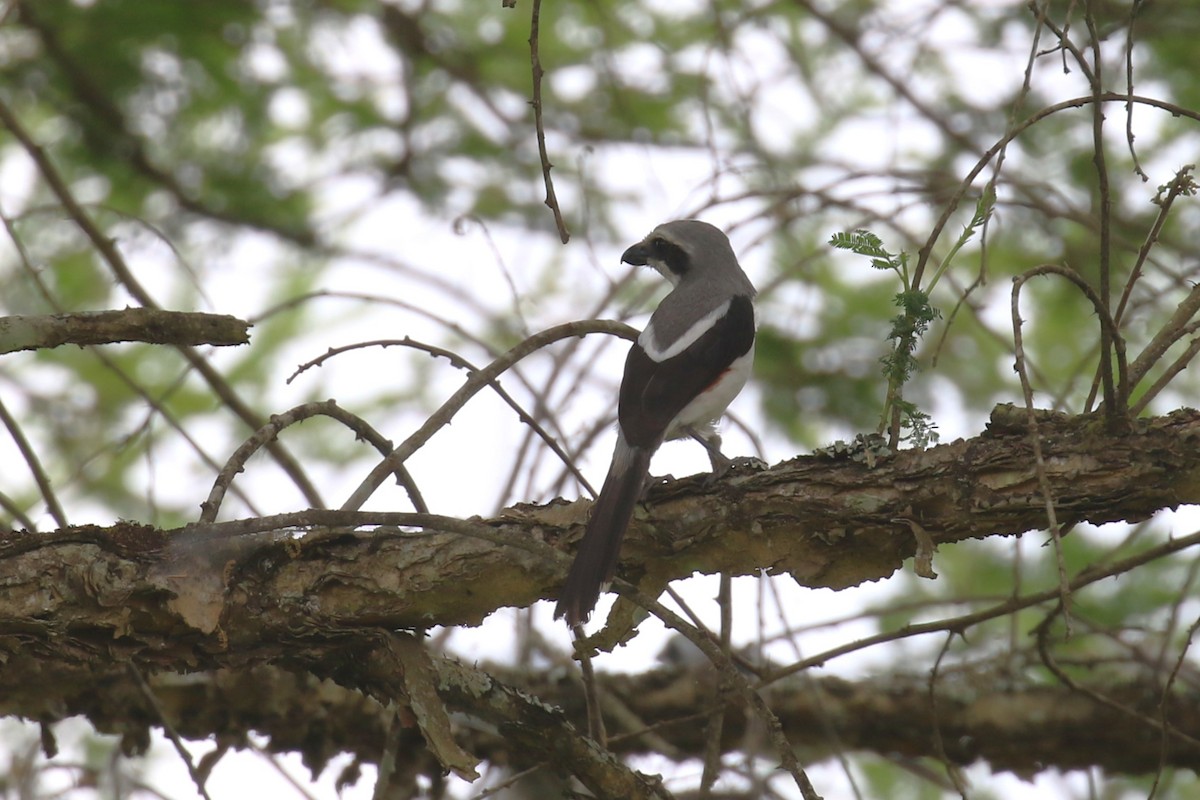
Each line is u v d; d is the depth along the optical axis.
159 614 7.24
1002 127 13.68
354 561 7.49
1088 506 6.91
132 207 14.83
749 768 9.34
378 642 7.59
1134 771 11.05
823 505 7.18
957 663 11.47
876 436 7.39
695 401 10.02
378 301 10.05
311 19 14.84
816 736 11.08
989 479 6.96
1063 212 10.32
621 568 7.60
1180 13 12.86
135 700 9.58
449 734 7.35
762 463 7.57
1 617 7.11
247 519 6.93
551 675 10.76
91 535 7.26
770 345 13.67
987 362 13.98
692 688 10.90
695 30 14.63
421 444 7.98
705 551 7.48
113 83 14.16
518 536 7.05
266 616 7.45
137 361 14.40
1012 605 8.34
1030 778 11.19
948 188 10.96
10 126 10.05
